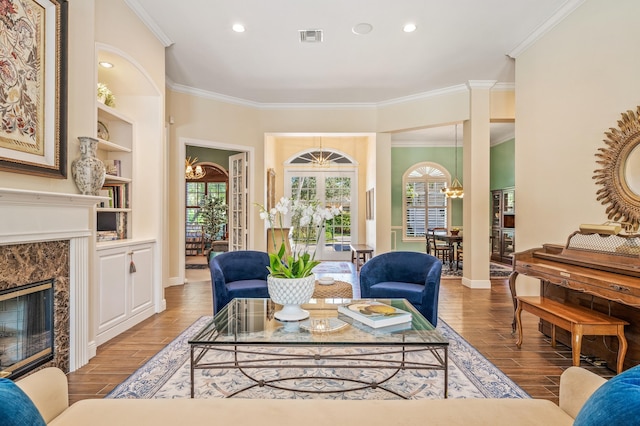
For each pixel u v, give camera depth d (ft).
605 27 9.30
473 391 7.01
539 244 11.92
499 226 27.71
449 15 11.43
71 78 8.09
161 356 8.73
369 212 25.90
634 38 8.50
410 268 11.63
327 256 28.60
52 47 7.28
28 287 6.81
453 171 29.94
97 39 9.27
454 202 29.86
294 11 11.23
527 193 12.63
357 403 4.03
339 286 11.10
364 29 12.32
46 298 7.38
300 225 7.04
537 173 12.09
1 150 6.12
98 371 7.91
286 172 28.76
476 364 8.33
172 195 17.79
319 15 11.46
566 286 8.18
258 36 12.81
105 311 9.74
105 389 7.07
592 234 8.73
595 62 9.62
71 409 3.87
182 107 17.71
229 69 15.67
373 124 20.24
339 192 28.89
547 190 11.57
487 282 17.02
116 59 10.37
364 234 28.71
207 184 33.65
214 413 3.78
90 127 8.69
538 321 11.77
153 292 12.54
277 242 20.39
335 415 3.76
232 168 21.66
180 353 8.93
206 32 12.51
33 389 3.62
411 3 10.78
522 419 3.71
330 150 28.86
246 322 7.04
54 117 7.31
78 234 7.99
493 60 14.69
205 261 28.91
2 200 6.04
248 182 20.13
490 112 17.35
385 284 11.21
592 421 2.51
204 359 8.55
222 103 18.97
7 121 6.26
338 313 7.64
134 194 12.67
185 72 16.01
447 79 16.80
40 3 6.97
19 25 6.50
